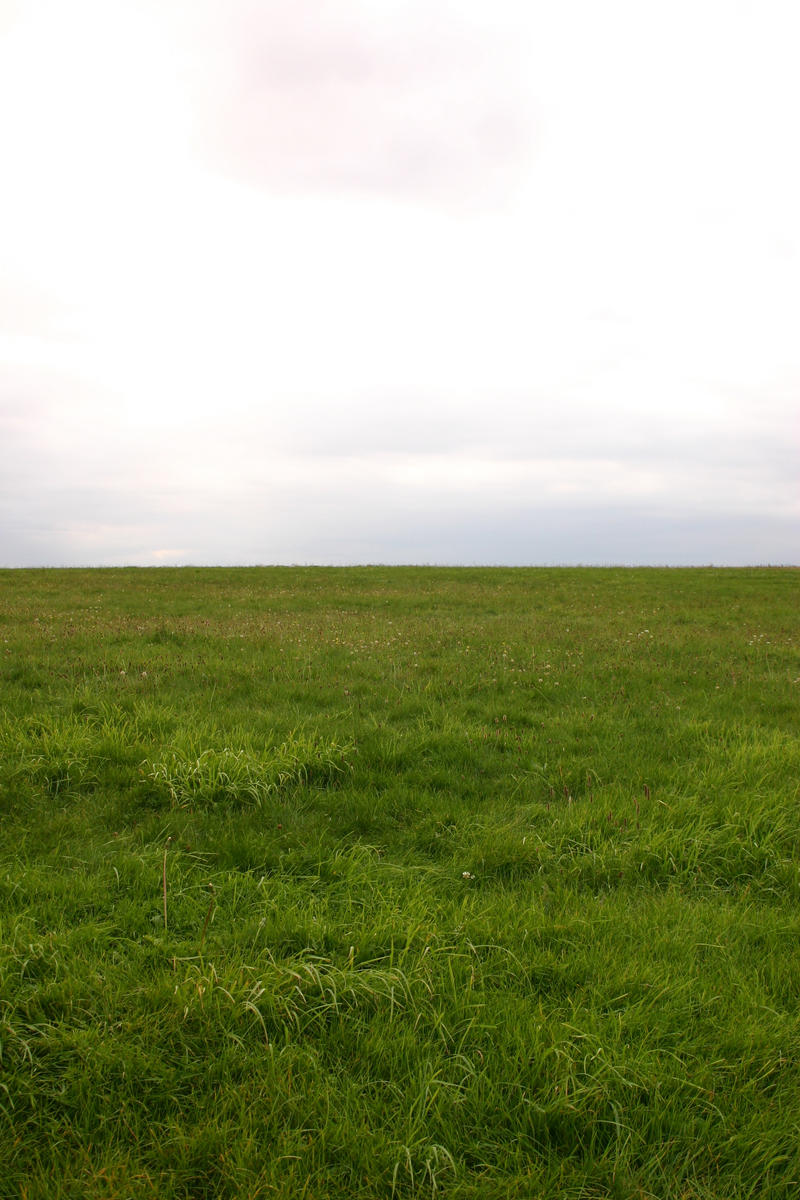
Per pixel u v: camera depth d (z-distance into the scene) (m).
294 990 3.56
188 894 4.66
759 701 10.09
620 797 6.42
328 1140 2.84
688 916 4.57
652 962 4.01
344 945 4.08
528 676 11.26
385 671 11.59
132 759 6.95
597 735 8.41
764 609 20.88
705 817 5.97
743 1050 3.35
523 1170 2.77
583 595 24.39
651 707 9.68
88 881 4.75
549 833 5.73
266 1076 3.10
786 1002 3.73
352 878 4.92
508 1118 2.98
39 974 3.70
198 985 3.49
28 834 5.52
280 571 35.31
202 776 6.44
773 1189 2.69
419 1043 3.38
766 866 5.33
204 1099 2.99
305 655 12.62
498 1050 3.34
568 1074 3.14
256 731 8.04
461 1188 2.64
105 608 19.39
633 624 17.58
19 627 15.15
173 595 23.20
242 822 5.82
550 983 3.86
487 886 5.00
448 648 13.87
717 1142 2.88
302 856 5.26
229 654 12.66
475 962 3.98
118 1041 3.23
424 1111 2.97
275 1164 2.69
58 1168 2.67
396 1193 2.63
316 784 6.81
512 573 34.38
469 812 6.15
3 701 8.99
